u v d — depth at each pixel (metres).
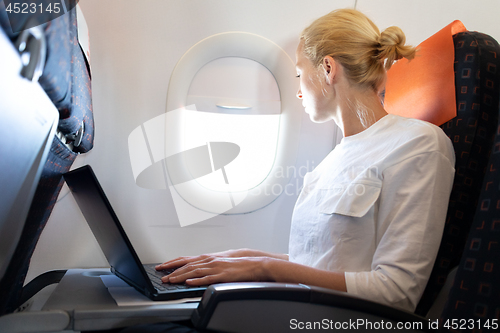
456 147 0.94
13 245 0.59
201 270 0.87
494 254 0.57
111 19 1.42
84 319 0.70
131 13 1.44
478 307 0.57
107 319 0.71
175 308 0.74
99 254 1.46
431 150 0.90
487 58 0.96
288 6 1.54
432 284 0.90
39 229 0.97
